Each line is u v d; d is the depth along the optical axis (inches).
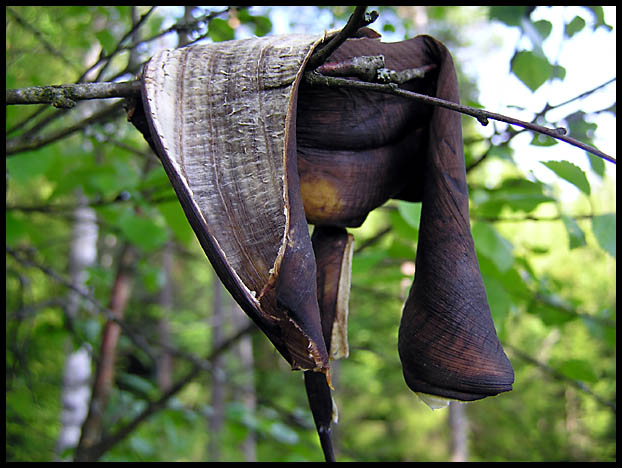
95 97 9.7
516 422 96.7
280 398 98.7
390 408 118.8
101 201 24.5
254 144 8.6
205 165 8.6
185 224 24.6
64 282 26.4
